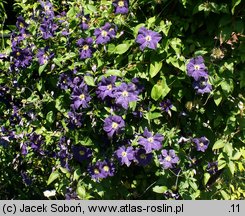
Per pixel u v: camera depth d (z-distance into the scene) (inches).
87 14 58.5
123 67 53.8
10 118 64.6
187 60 52.2
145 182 58.7
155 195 58.6
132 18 54.6
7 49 65.1
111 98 52.4
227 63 53.9
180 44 53.0
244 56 54.6
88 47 53.3
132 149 52.1
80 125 53.5
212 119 57.4
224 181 62.1
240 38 55.0
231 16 52.2
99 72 54.0
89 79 51.8
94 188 55.9
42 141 60.2
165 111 54.6
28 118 61.4
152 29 53.5
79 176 55.7
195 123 56.9
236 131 57.9
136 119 54.6
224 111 56.8
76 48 56.1
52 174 57.4
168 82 53.3
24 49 57.9
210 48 54.2
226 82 53.2
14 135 61.9
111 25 53.2
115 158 54.1
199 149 54.8
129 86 50.4
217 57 53.1
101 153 55.3
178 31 53.6
